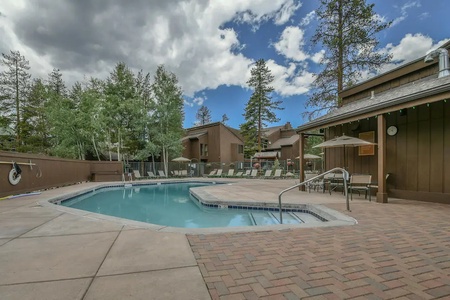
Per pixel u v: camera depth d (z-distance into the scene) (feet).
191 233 11.76
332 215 16.08
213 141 93.91
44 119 73.36
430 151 21.27
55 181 37.32
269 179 60.70
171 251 9.41
